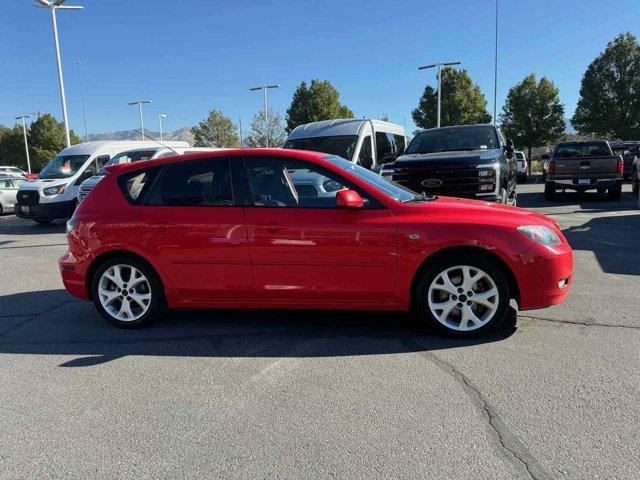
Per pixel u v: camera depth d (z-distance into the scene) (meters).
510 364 3.98
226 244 4.70
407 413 3.31
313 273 4.59
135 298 5.06
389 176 10.17
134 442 3.10
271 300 4.75
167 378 3.96
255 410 3.43
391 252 4.45
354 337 4.68
